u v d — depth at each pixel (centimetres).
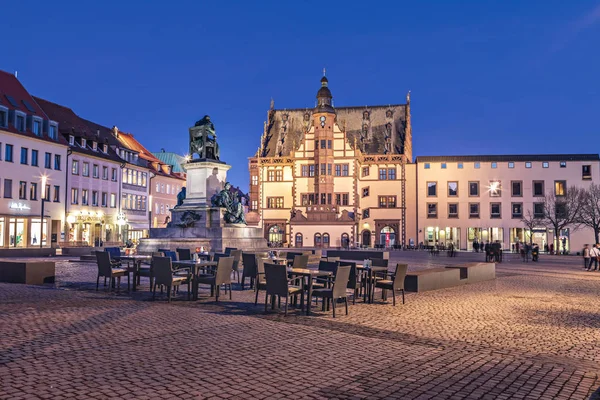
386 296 1838
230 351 955
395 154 8581
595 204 7012
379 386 762
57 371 799
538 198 8131
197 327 1175
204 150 3269
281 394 717
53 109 6562
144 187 7862
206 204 3200
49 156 5772
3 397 677
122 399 681
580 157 8131
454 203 8350
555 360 942
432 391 745
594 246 3559
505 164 8256
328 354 948
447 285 2239
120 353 920
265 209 8825
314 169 8488
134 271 1816
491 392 746
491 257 4678
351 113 9544
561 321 1370
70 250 3881
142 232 7775
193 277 1625
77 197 6222
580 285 2419
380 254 3338
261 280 1623
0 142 5131
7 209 5191
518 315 1459
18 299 1569
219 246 3045
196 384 750
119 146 7262
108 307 1434
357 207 8425
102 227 6650
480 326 1268
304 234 8306
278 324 1236
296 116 9606
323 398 705
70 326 1152
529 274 3120
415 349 1002
